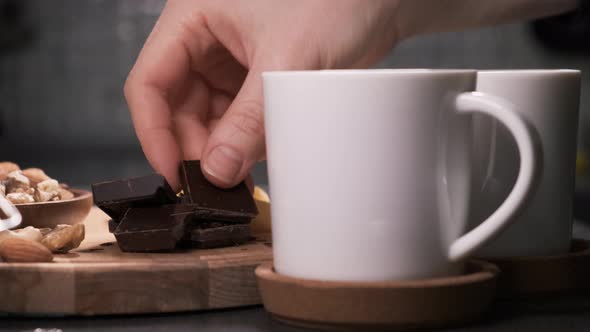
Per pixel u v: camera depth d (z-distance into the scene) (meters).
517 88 0.76
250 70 0.87
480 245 0.70
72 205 0.92
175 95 0.98
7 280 0.75
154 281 0.75
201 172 0.84
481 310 0.71
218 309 0.76
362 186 0.69
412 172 0.69
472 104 0.70
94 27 3.52
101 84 3.54
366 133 0.69
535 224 0.77
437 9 1.07
